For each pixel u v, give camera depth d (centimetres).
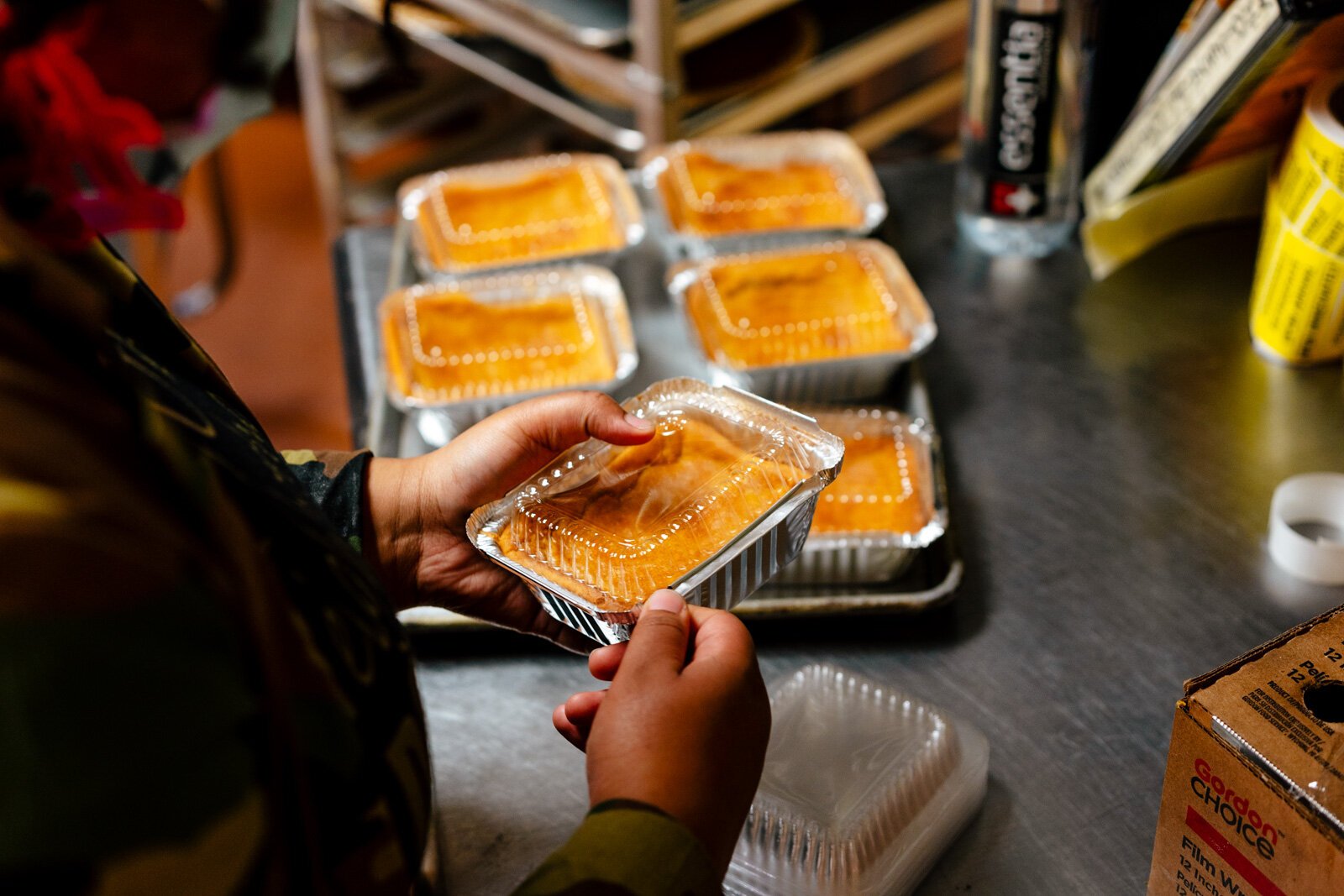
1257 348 107
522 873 71
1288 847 51
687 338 112
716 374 104
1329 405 101
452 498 75
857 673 81
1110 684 80
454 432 104
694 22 162
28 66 42
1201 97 100
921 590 87
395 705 46
